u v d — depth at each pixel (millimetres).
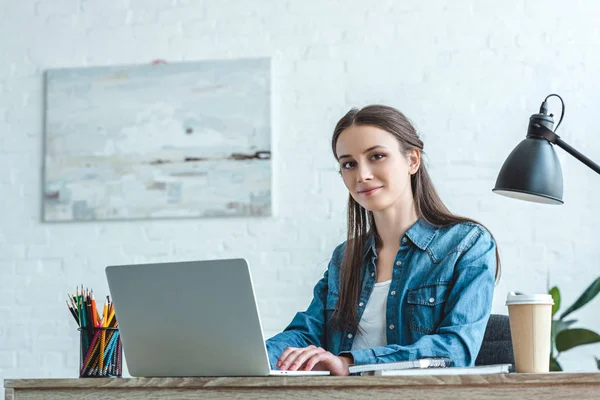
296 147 4254
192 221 4297
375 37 4258
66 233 4406
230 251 4238
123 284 1740
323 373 1715
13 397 1646
